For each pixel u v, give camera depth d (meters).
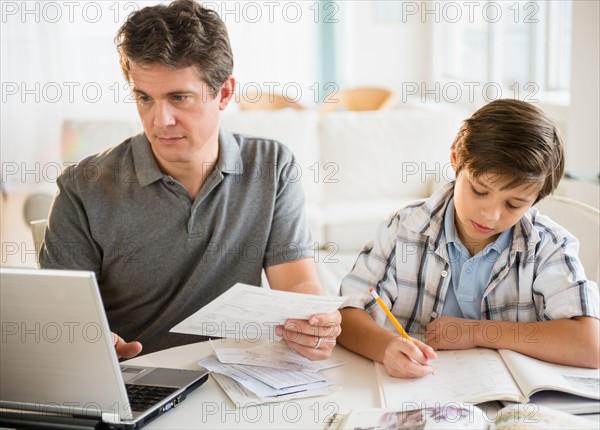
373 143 4.06
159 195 1.62
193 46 1.43
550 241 1.45
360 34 6.61
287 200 1.70
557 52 4.35
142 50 1.42
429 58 6.62
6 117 6.11
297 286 1.64
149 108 1.49
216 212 1.64
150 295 1.65
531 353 1.30
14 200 5.84
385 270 1.55
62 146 3.90
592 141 2.71
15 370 1.12
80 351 1.07
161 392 1.21
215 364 1.35
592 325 1.30
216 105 1.54
